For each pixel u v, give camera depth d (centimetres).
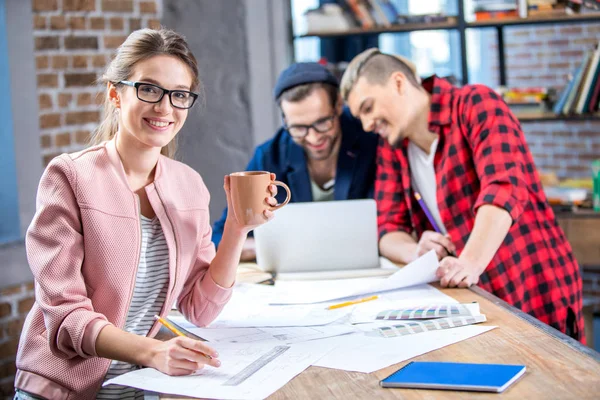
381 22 384
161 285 162
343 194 258
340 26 388
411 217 249
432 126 228
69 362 151
